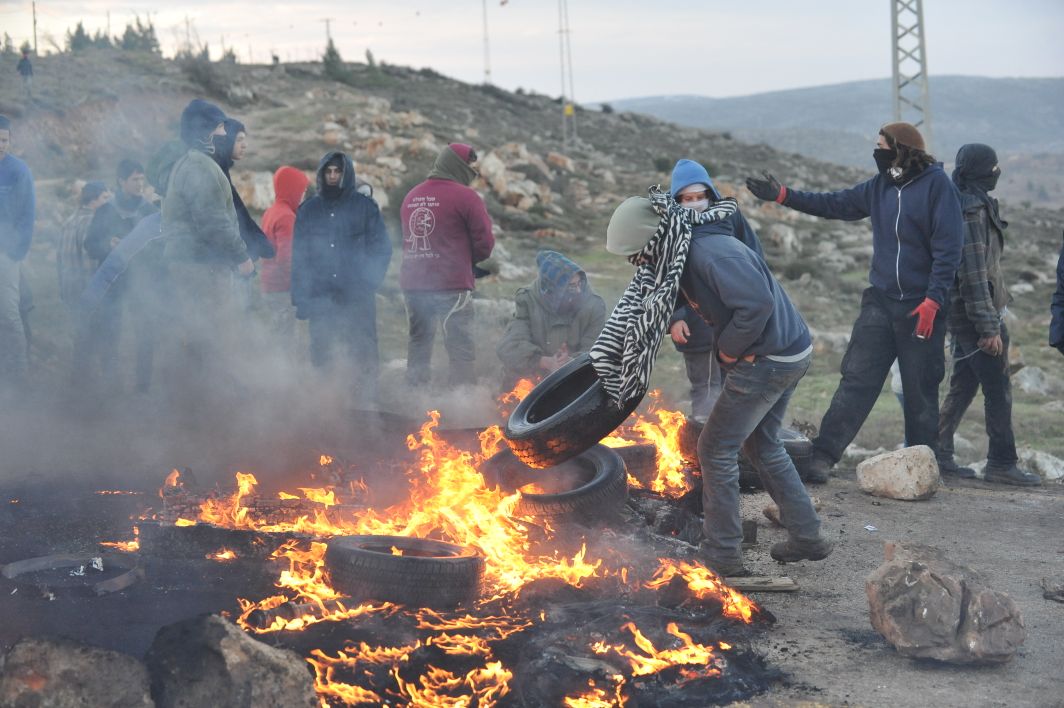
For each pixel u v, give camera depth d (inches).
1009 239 1811.0
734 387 178.9
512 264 926.4
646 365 170.4
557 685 133.7
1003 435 287.3
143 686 123.6
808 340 182.2
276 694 123.6
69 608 159.2
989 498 263.1
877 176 269.1
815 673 145.8
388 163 1268.5
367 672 136.8
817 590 186.5
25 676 120.8
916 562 156.9
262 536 184.1
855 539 221.5
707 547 190.2
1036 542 220.1
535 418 190.9
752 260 173.0
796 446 266.4
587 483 209.5
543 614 158.6
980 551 213.0
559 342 294.0
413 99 2490.2
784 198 275.9
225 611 159.2
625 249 173.5
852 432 276.5
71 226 356.5
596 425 175.2
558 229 1212.5
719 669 142.6
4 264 311.9
